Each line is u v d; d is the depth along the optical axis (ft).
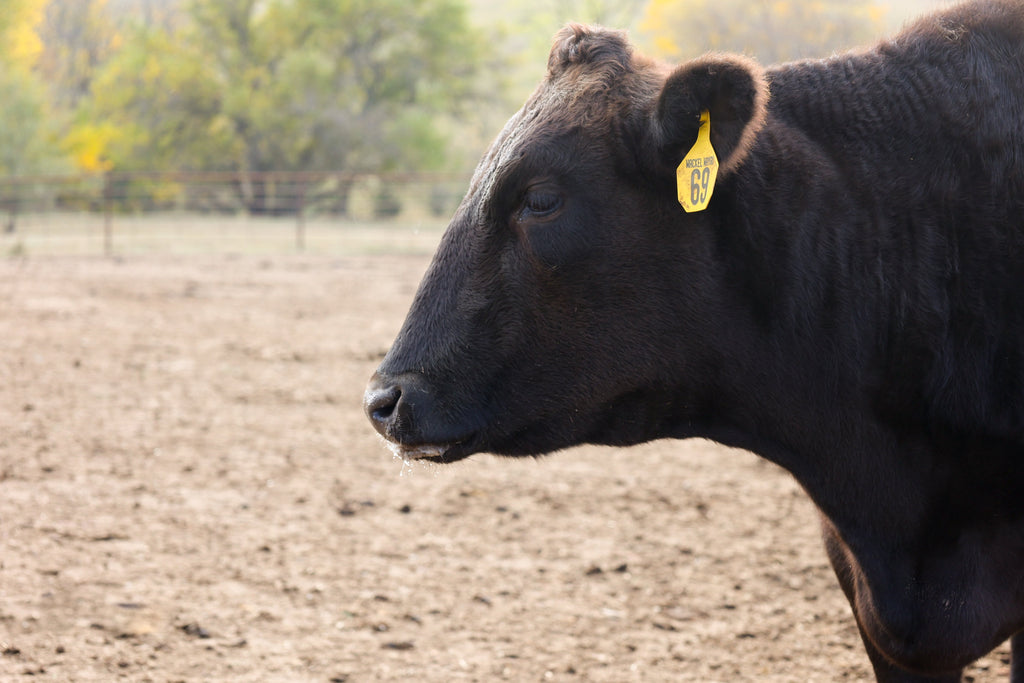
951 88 9.82
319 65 144.56
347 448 25.36
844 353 9.73
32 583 16.49
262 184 137.80
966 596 9.74
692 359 9.91
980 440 9.57
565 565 18.37
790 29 77.05
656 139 9.24
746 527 20.52
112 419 27.35
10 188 105.09
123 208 128.77
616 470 24.36
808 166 9.73
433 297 10.16
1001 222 9.50
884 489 9.97
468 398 10.06
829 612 16.69
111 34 214.69
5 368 33.27
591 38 10.17
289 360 35.99
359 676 14.17
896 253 9.66
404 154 146.92
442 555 18.69
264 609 16.11
